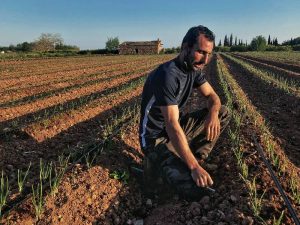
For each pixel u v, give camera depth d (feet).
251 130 6.93
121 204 4.61
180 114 5.02
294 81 15.24
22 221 3.90
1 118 8.75
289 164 5.46
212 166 5.43
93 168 5.14
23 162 5.80
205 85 5.02
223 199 4.47
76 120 8.55
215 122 4.83
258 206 4.08
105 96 11.69
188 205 4.50
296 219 3.85
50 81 16.85
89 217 4.23
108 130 7.08
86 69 25.27
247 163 5.32
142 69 24.12
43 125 7.68
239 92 12.12
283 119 8.73
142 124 4.81
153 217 4.37
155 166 4.79
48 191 4.43
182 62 4.35
